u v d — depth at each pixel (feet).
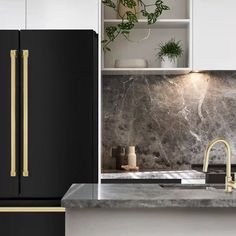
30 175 11.35
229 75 14.32
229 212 6.99
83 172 11.41
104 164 14.23
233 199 6.59
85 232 6.95
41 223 11.20
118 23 13.89
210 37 13.32
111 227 6.97
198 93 14.32
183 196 6.85
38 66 11.41
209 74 14.32
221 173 12.09
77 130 11.43
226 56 13.33
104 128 14.32
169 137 14.34
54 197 11.37
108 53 14.38
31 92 11.40
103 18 14.05
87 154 11.43
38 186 11.35
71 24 12.27
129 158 13.65
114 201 6.57
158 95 14.35
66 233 6.95
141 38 14.40
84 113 11.44
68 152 11.41
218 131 14.32
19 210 11.20
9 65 11.35
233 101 14.30
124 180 12.30
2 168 11.30
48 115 11.40
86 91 11.46
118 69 13.33
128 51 14.39
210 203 6.59
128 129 14.33
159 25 13.99
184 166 14.30
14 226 11.20
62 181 11.39
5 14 12.16
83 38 11.48
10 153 11.30
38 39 11.43
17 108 11.36
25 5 12.20
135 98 14.35
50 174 11.37
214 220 6.99
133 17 13.20
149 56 14.42
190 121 14.33
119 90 14.34
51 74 11.43
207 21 13.32
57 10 12.25
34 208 11.20
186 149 14.32
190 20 13.38
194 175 12.36
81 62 11.48
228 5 13.32
